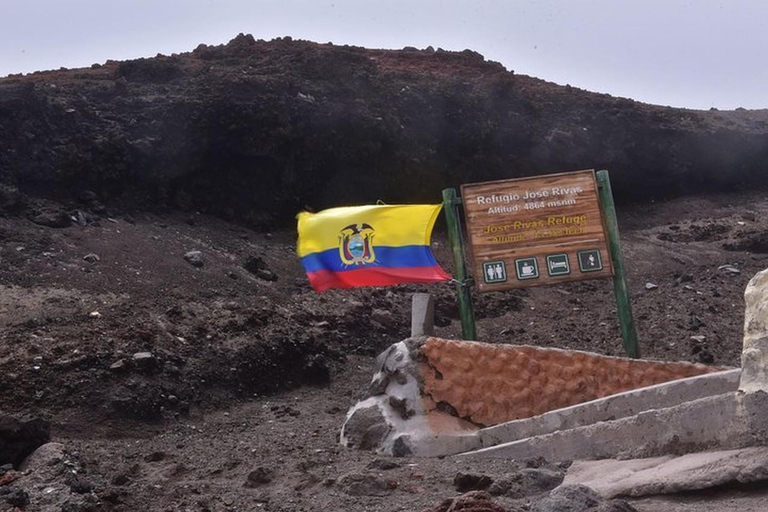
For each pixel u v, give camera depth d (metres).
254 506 6.16
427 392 7.77
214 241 14.92
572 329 14.16
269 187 16.81
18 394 8.92
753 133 23.73
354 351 12.41
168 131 15.63
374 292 14.33
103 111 15.56
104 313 10.99
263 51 18.97
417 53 22.52
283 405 10.14
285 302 13.17
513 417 7.79
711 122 23.92
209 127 16.08
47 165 14.11
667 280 17.19
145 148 15.22
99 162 14.74
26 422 7.10
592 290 16.70
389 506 5.98
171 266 13.12
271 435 8.65
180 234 14.63
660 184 22.55
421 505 5.95
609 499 5.50
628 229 20.70
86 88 15.89
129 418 8.98
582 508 5.11
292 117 16.95
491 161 19.69
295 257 15.45
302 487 6.57
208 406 9.84
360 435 7.77
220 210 16.23
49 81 16.12
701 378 7.07
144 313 11.21
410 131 18.53
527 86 22.06
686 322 13.98
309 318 12.73
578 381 7.94
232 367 10.52
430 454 7.44
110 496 6.28
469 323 9.61
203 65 17.77
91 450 7.98
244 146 16.38
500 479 6.26
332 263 9.70
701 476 5.82
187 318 11.34
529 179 9.75
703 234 20.38
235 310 12.09
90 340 10.02
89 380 9.26
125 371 9.52
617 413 7.18
